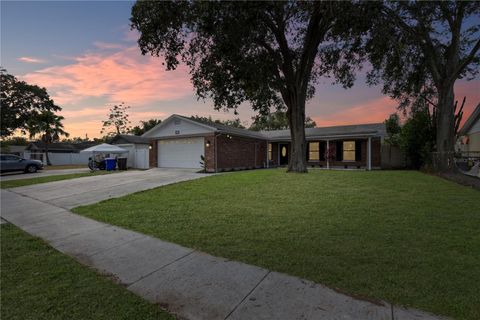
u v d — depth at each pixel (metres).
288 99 13.70
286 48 13.11
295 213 5.48
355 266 3.05
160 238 4.37
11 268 3.34
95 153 21.94
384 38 10.09
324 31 11.92
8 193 9.84
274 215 5.38
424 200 6.39
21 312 2.38
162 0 8.96
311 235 4.14
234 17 9.17
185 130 18.33
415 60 14.50
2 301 2.57
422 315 2.16
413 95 16.75
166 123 19.59
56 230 5.03
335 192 7.62
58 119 35.00
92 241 4.35
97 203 7.17
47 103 33.75
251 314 2.28
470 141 18.98
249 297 2.55
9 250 3.99
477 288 2.52
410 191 7.63
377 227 4.41
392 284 2.63
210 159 16.91
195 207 6.31
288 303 2.42
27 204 7.64
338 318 2.17
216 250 3.75
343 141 19.61
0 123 30.59
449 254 3.29
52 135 36.09
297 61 14.38
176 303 2.50
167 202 6.97
